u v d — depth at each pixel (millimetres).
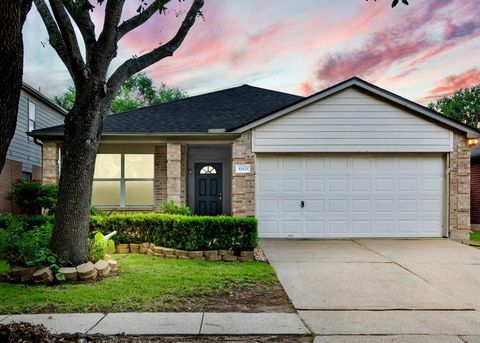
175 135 12703
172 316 5168
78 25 7379
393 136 12172
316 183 12328
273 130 12234
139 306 5566
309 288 6664
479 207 16391
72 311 5332
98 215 10422
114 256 9367
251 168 12219
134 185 14656
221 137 12844
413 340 4434
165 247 9477
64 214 7184
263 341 4406
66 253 7117
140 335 4492
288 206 12281
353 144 12164
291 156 12344
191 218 9258
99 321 4922
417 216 12391
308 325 4902
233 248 9109
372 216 12336
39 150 19438
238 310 5492
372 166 12391
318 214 12289
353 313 5402
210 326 4809
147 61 7824
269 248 10516
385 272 7816
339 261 8836
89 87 7090
